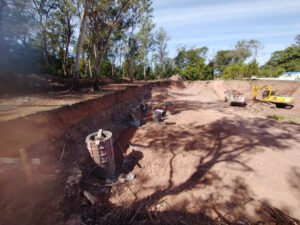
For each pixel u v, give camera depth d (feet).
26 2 39.29
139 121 29.86
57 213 9.39
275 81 65.72
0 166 9.93
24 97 23.29
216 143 22.35
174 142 22.74
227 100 51.24
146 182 14.73
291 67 132.67
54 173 12.44
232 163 17.46
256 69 82.58
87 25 40.40
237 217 11.07
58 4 46.60
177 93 77.15
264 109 41.06
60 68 61.72
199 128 28.66
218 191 13.51
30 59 48.21
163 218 10.97
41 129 14.55
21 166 10.19
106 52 82.17
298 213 11.30
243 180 14.75
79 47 31.12
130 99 42.16
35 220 8.52
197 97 69.41
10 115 13.43
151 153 19.62
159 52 139.33
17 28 39.91
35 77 33.01
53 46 59.31
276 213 11.21
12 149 11.78
